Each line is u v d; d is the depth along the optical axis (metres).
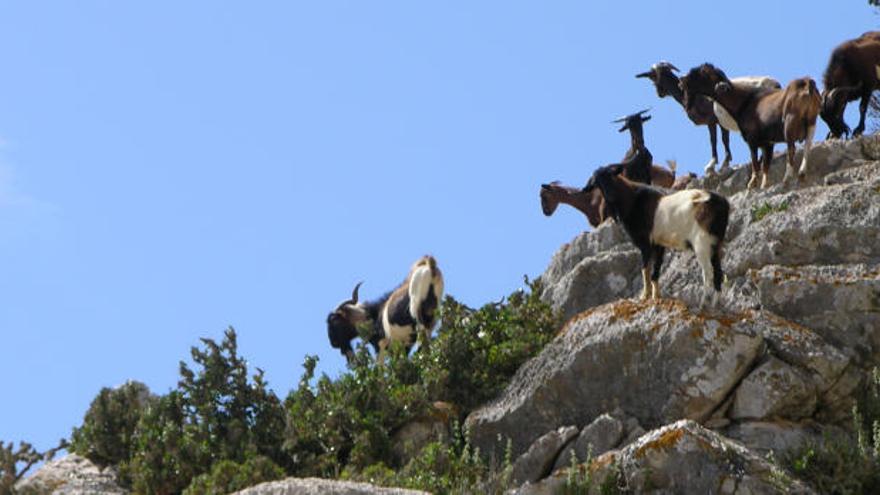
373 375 25.33
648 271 24.09
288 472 24.73
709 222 23.27
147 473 25.05
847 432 22.78
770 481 20.56
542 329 26.36
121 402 27.61
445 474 23.05
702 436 21.00
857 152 28.31
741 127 28.55
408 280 28.31
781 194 26.52
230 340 26.52
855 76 30.36
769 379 22.56
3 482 22.45
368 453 24.30
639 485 20.91
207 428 25.62
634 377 23.17
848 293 23.56
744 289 24.44
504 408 24.23
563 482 21.36
